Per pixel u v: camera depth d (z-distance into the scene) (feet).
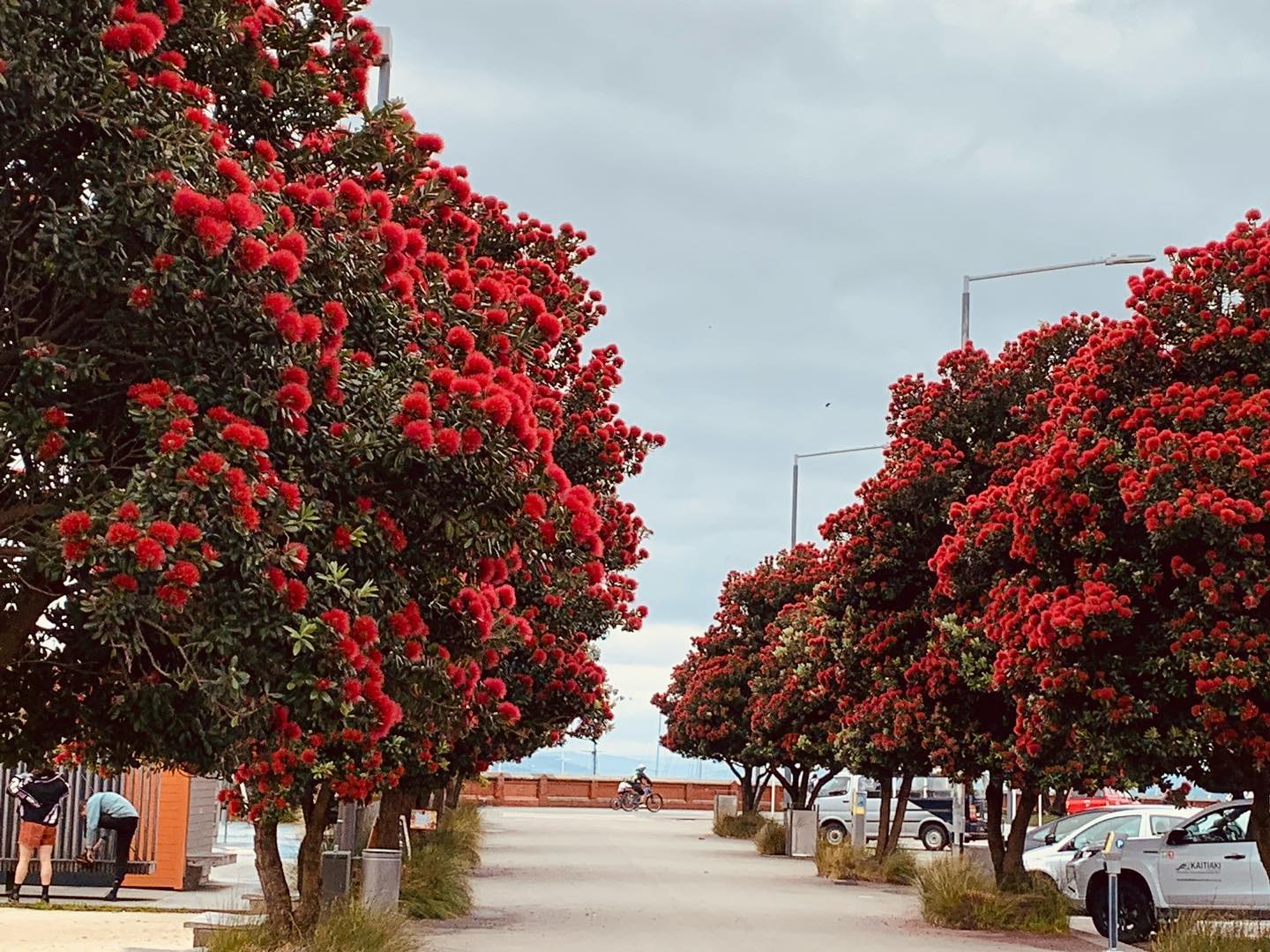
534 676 64.08
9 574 27.12
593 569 34.09
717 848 124.67
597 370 64.44
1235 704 44.29
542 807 218.18
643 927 60.03
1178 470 45.62
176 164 26.07
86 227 25.25
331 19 36.35
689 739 144.66
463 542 30.17
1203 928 50.49
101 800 60.49
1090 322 72.79
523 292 43.68
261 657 26.43
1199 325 50.55
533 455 31.01
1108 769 48.26
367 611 28.55
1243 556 44.55
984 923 62.54
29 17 24.84
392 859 50.80
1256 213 51.70
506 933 56.54
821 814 144.05
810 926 61.87
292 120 34.76
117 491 24.58
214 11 31.94
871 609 71.67
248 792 42.19
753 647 140.97
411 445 28.84
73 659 30.60
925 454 71.10
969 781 68.44
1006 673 52.03
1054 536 50.31
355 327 31.30
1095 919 62.64
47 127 24.85
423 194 39.22
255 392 26.66
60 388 25.39
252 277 26.78
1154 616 47.73
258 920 45.55
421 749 47.37
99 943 45.83
